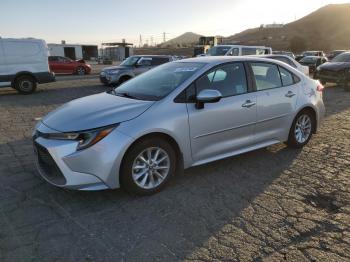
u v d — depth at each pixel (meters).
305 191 4.20
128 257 2.97
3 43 13.43
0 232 3.34
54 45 44.31
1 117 8.88
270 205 3.85
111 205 3.87
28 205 3.87
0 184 4.42
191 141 4.29
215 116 4.45
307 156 5.45
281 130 5.39
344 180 4.53
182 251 3.04
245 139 4.91
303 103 5.59
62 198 4.04
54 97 13.01
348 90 15.05
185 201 3.96
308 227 3.39
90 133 3.66
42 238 3.24
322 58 27.55
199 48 36.31
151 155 4.04
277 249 3.05
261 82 5.11
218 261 2.90
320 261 2.89
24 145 6.18
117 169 3.76
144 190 4.02
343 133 6.86
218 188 4.29
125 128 3.77
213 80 4.56
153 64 16.66
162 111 4.04
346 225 3.43
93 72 29.61
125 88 4.91
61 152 3.66
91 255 3.00
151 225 3.47
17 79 13.87
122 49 56.06
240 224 3.46
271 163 5.14
